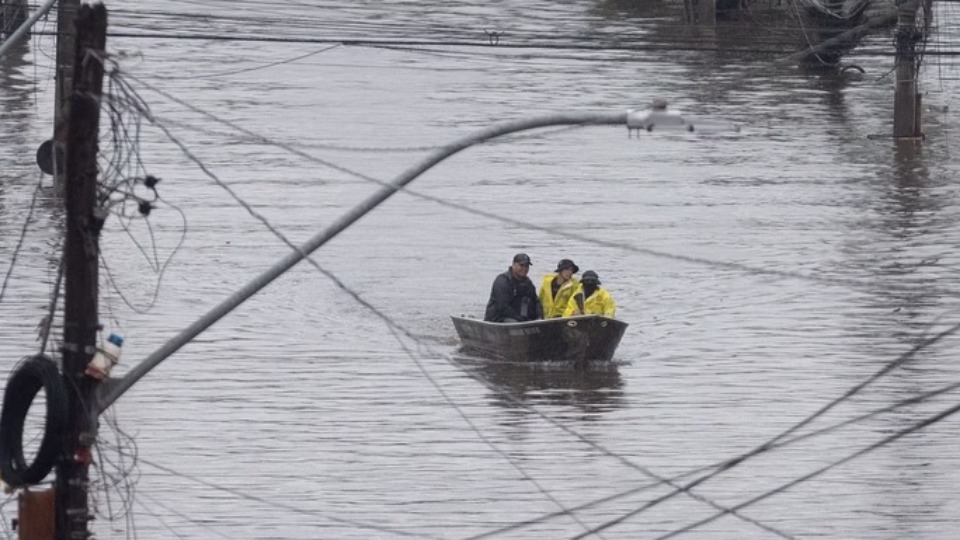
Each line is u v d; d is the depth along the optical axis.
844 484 94.44
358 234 161.62
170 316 132.50
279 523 86.88
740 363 122.19
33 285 137.88
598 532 85.38
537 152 199.62
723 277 147.88
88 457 60.06
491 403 111.56
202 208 167.75
